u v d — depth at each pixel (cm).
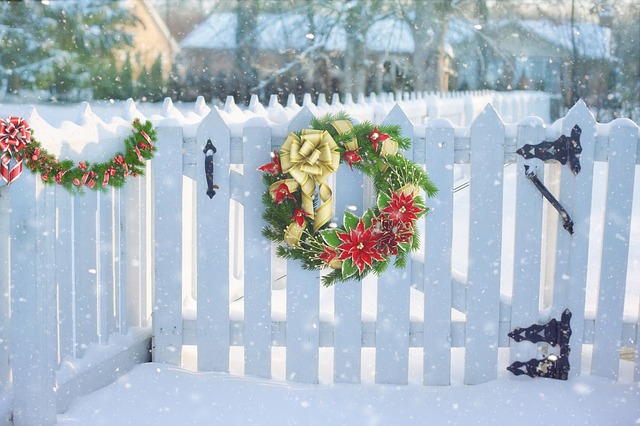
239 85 2512
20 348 389
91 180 413
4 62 2227
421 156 458
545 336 468
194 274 539
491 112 454
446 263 463
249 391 446
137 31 2409
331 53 2489
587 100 2773
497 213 460
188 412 418
